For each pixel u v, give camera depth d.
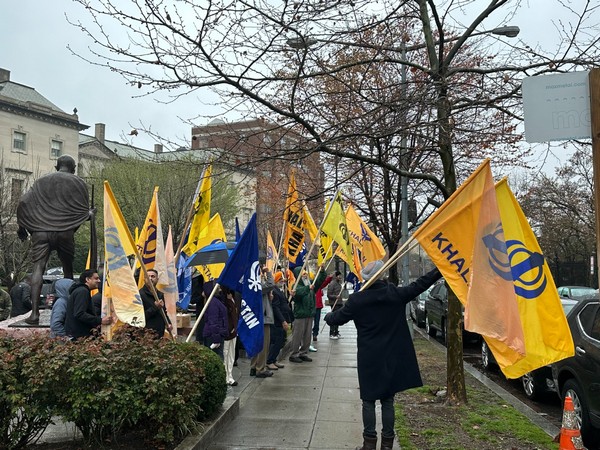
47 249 11.07
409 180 17.20
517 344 5.00
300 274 11.69
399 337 5.66
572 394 6.95
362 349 5.67
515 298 5.09
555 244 39.78
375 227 20.42
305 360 11.91
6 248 25.62
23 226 11.17
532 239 5.59
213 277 10.06
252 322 7.27
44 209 11.12
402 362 5.62
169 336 7.70
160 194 26.62
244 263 7.32
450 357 7.95
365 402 5.63
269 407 7.78
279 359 12.04
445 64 8.03
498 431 6.55
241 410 7.60
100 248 33.06
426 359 12.20
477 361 12.97
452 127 7.69
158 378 5.34
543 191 35.44
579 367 6.75
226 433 6.51
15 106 43.66
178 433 5.75
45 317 11.60
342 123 7.41
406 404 7.91
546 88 3.80
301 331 11.73
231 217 31.17
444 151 8.08
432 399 8.21
